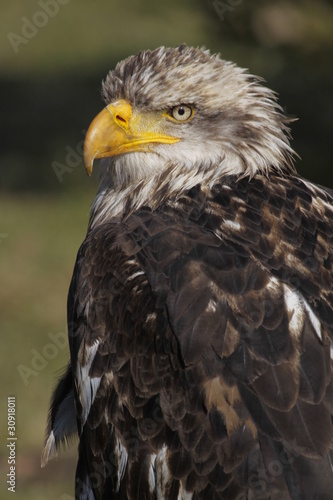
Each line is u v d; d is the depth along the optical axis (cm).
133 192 995
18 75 3891
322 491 716
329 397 752
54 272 2381
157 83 984
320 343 778
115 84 1016
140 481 823
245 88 990
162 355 816
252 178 962
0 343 2020
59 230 2622
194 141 985
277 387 759
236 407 762
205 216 906
